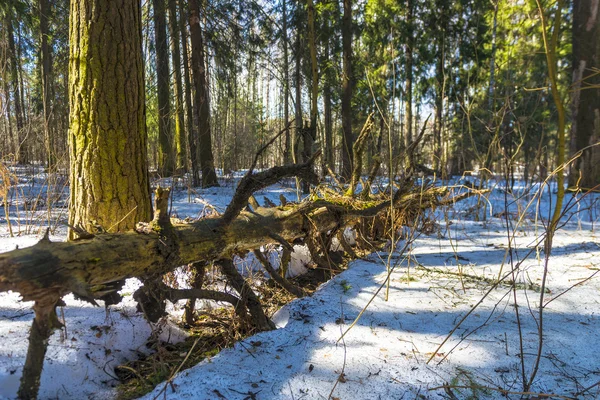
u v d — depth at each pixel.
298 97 12.30
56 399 1.62
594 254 3.72
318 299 2.70
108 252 1.62
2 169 3.87
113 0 2.80
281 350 2.02
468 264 3.63
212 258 2.22
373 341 2.12
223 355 1.95
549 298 2.71
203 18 10.55
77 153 2.89
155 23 10.28
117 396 1.71
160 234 1.87
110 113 2.86
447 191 4.54
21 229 4.30
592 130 6.66
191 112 10.73
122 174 2.93
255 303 2.36
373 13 15.43
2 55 4.57
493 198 7.37
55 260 1.41
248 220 2.50
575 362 1.92
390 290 2.92
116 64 2.85
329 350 2.02
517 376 1.81
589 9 6.45
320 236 3.38
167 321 2.35
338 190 4.41
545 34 1.57
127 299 2.47
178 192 8.45
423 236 4.93
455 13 14.80
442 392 1.70
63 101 6.29
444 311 2.53
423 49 15.70
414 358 1.95
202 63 10.08
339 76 13.09
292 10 12.63
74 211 2.97
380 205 3.66
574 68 6.73
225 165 12.68
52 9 11.18
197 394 1.63
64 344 1.86
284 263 3.11
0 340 1.83
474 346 2.07
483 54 13.20
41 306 1.39
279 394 1.65
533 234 4.89
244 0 11.88
